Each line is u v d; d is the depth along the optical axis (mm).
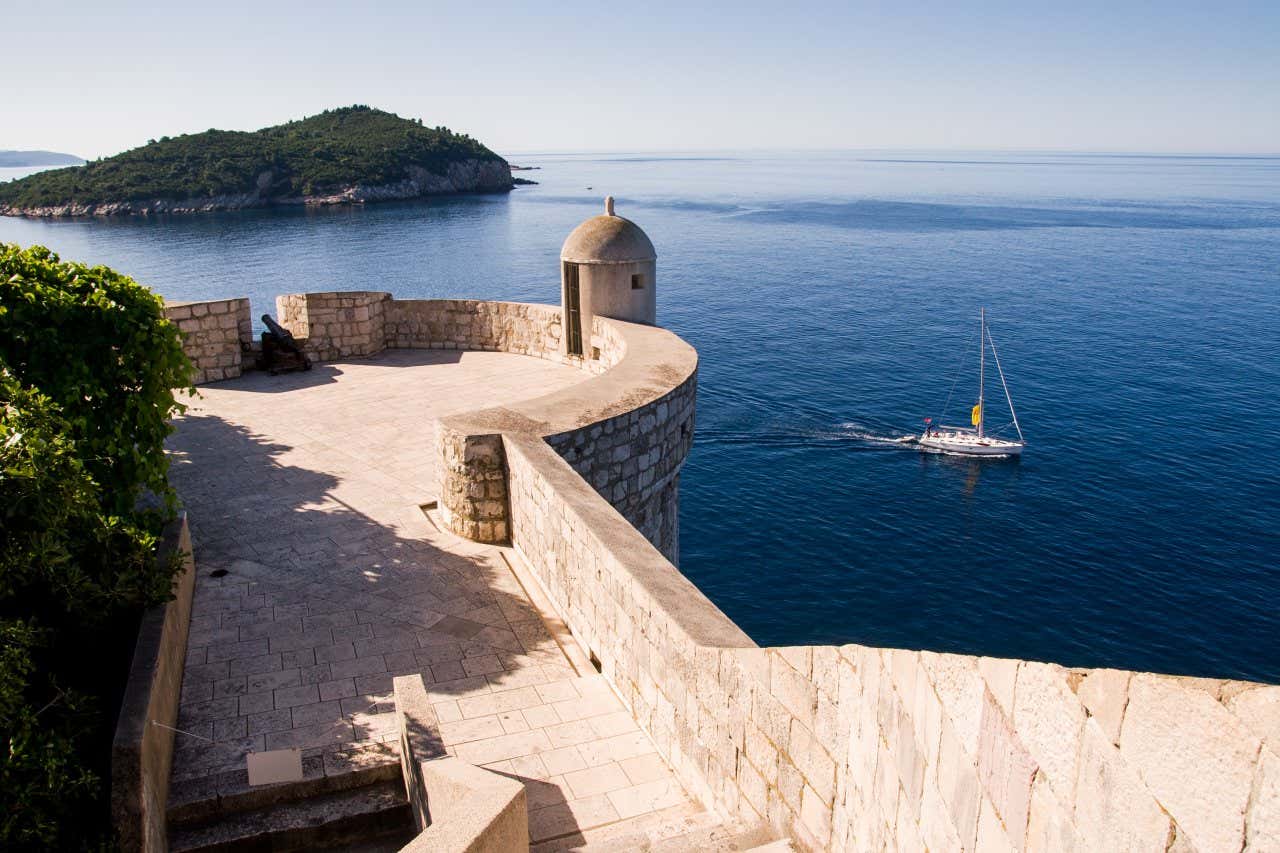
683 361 13758
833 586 31516
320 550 10688
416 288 83875
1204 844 1978
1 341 7969
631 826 6168
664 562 7602
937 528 35875
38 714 5402
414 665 8383
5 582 5867
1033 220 172000
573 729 7406
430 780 5605
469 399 16078
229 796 6418
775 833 5355
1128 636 28828
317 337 18656
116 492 8352
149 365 8742
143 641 6785
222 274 87812
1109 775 2311
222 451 13789
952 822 3260
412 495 12297
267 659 8398
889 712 3883
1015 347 64000
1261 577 32062
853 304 80188
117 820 5293
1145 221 170875
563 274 17359
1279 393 52156
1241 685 1913
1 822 4969
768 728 5332
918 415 50188
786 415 50125
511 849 4621
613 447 11531
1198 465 42000
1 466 5953
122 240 113688
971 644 28297
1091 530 35688
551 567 9523
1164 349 62938
